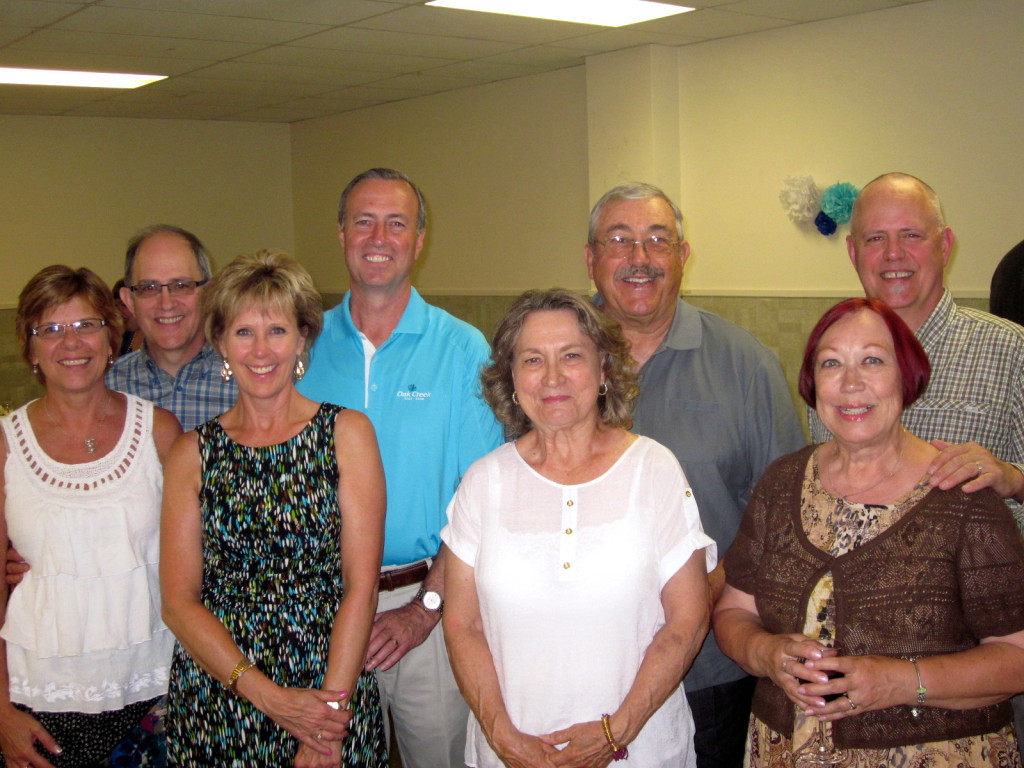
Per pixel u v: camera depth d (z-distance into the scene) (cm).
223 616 185
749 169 626
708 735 219
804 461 178
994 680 151
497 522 178
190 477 190
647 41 629
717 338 229
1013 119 496
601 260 226
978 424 205
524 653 171
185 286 239
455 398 235
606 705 169
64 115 878
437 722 231
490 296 841
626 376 186
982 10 500
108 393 212
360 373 237
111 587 198
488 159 816
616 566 170
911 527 158
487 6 507
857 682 150
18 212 862
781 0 513
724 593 188
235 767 186
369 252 234
